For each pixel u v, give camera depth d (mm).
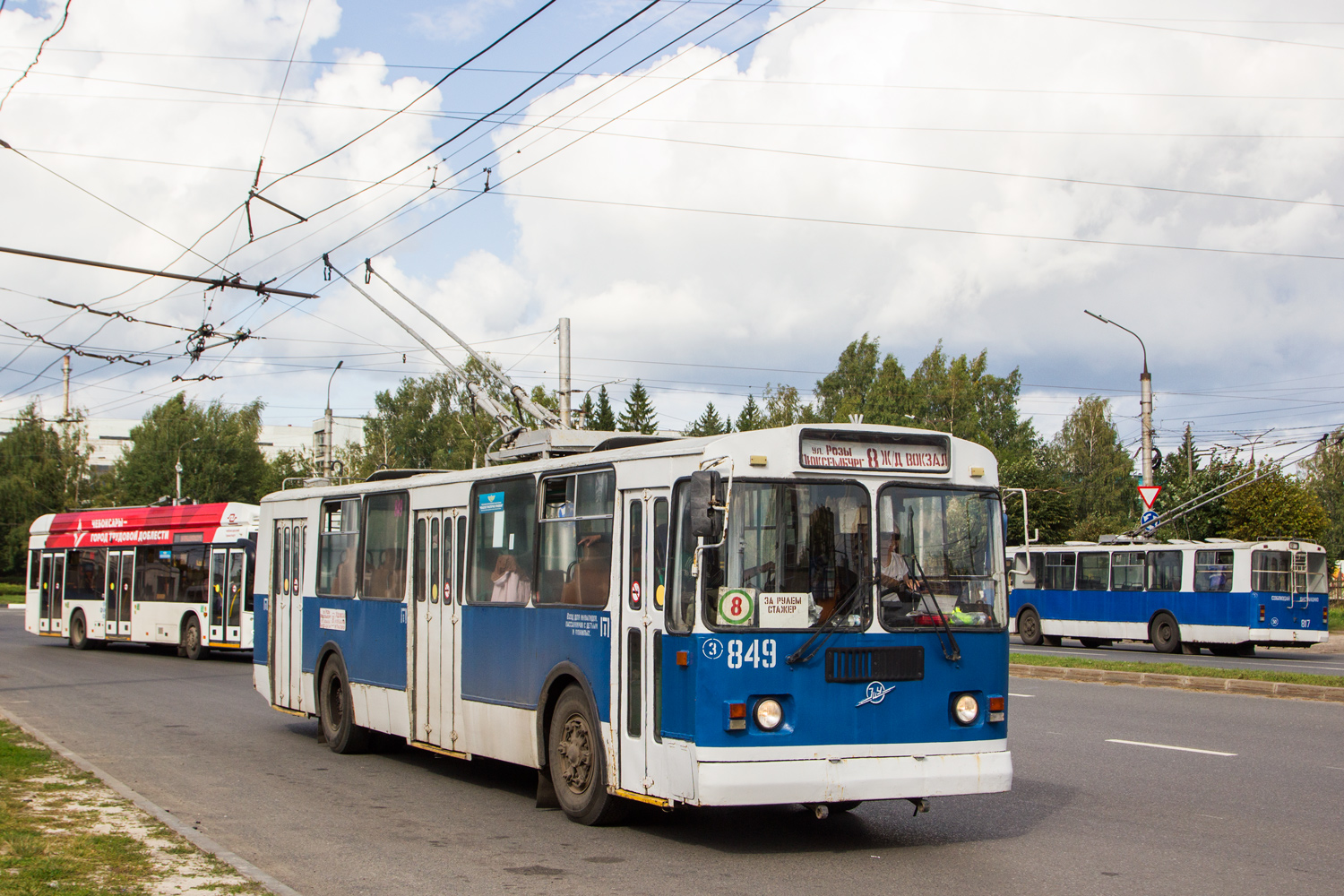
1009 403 75062
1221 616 29969
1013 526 53062
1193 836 8516
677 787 7887
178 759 12602
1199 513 43219
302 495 14953
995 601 8602
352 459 78438
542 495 10039
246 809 9820
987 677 8422
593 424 78625
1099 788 10516
